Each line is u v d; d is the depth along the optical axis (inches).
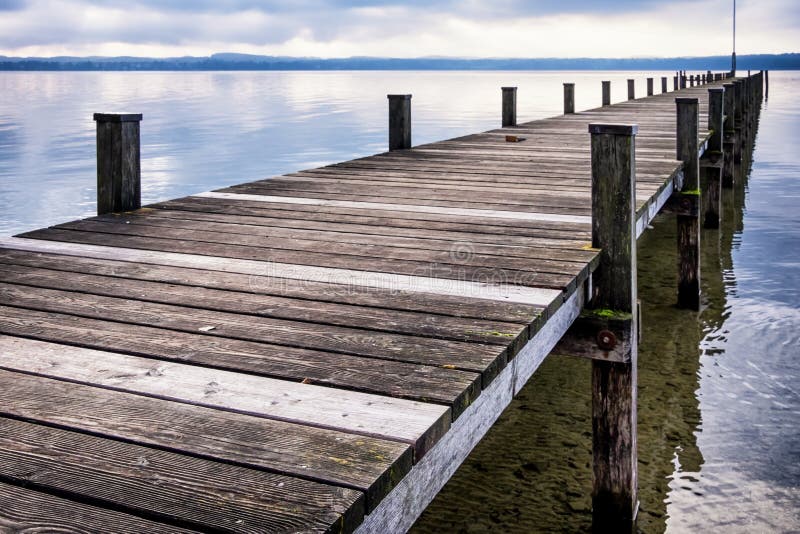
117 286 128.9
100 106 2106.3
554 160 310.5
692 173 283.9
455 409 81.9
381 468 67.3
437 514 148.9
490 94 2549.2
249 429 75.2
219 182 722.8
